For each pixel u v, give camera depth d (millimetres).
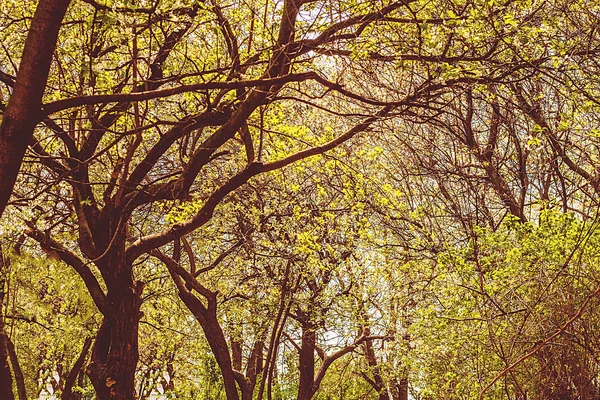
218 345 16562
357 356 22000
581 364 10648
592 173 12703
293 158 10391
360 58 10312
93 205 11258
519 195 16891
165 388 23547
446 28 9703
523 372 10922
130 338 11195
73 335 19000
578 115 11250
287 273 17562
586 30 11242
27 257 12875
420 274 16344
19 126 5918
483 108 15617
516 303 11492
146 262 20312
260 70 11406
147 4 9391
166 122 9023
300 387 21078
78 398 24969
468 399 12234
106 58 9758
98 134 11305
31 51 5812
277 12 10570
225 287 20016
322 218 16453
